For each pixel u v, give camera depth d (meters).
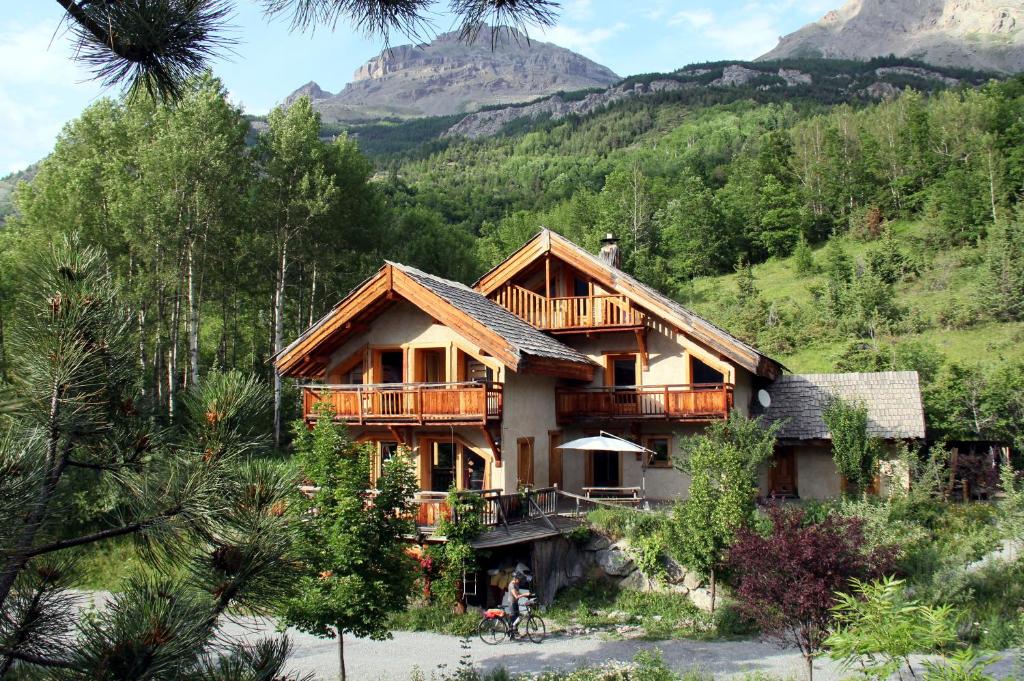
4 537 3.90
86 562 4.93
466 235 65.75
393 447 23.47
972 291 56.56
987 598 16.89
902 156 96.62
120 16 4.28
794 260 80.44
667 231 92.75
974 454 29.47
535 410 24.34
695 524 18.20
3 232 40.72
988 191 76.94
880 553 13.02
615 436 23.77
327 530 13.71
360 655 16.48
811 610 12.41
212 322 50.56
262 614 4.97
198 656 4.43
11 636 4.26
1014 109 103.62
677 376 25.81
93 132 36.97
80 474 4.75
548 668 15.29
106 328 4.75
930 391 33.75
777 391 27.03
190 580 4.70
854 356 42.56
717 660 15.46
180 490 4.62
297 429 14.80
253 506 4.98
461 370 23.34
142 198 31.92
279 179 37.56
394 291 22.58
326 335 23.34
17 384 4.41
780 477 25.84
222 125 35.00
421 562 19.09
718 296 71.81
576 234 101.19
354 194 41.12
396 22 5.02
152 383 5.82
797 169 104.94
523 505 21.38
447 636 17.86
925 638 7.11
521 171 190.50
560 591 20.36
